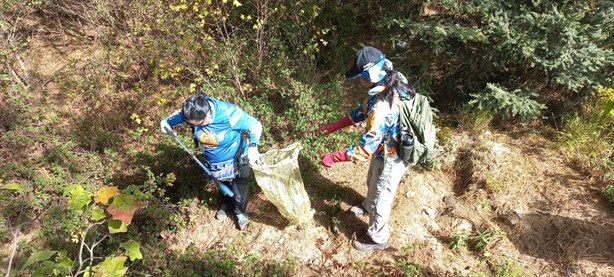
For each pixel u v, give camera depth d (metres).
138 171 4.37
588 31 4.25
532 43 4.16
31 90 4.94
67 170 4.32
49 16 6.01
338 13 5.86
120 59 5.06
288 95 4.87
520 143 4.85
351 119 3.53
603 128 4.86
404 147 3.07
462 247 3.88
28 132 4.54
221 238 4.00
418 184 4.46
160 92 5.14
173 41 4.86
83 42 5.81
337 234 4.01
